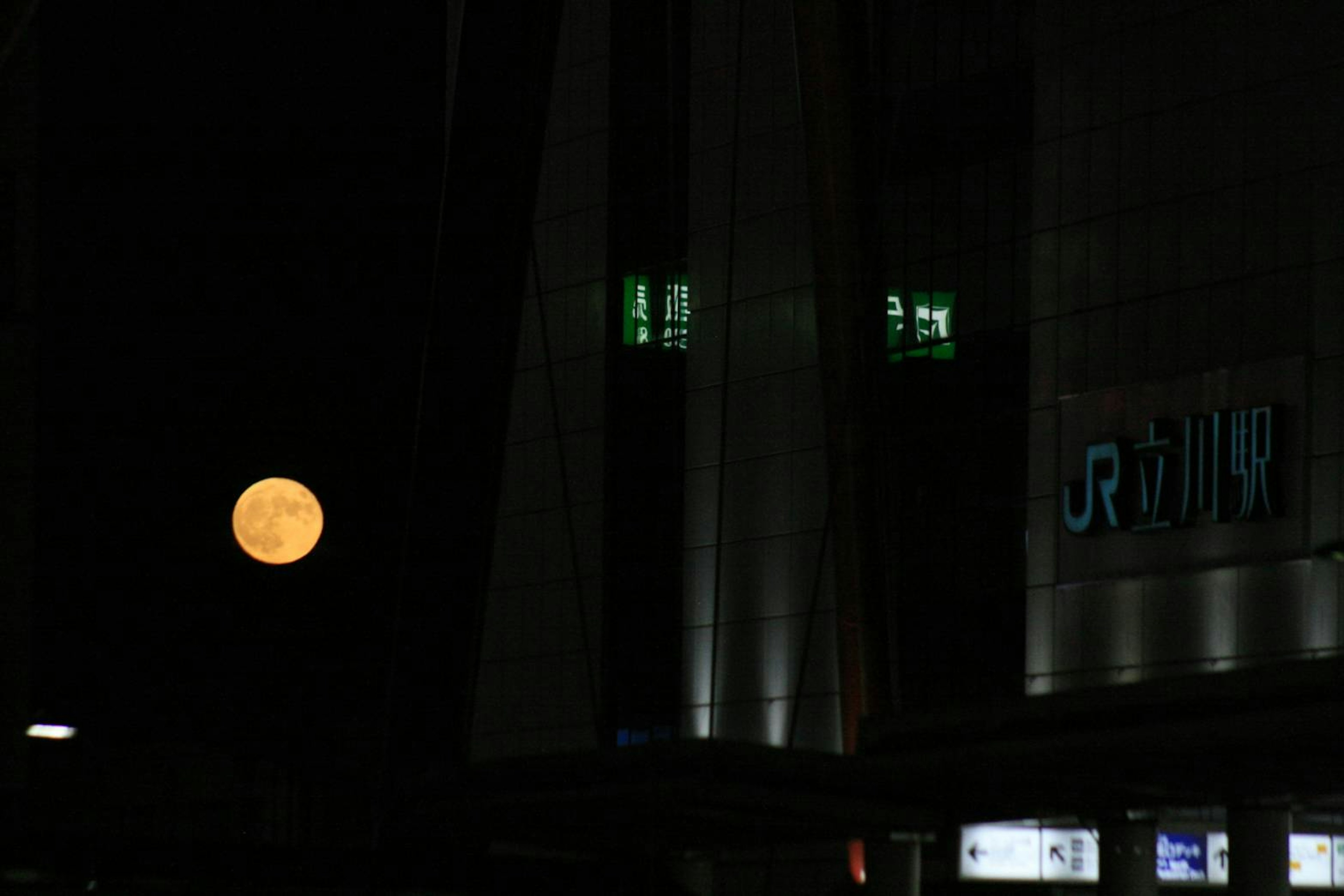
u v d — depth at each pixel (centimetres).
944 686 6331
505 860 7419
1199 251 5653
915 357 6600
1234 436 5409
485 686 8375
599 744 7719
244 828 9338
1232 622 5372
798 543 7019
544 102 8525
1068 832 5922
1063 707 4481
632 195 8012
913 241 6638
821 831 5997
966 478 6356
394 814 6400
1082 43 6122
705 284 7575
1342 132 5300
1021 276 6241
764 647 7100
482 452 8625
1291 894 5256
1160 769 4616
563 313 8275
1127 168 5919
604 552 7869
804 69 6925
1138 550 5688
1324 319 5275
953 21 6588
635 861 7362
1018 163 6297
